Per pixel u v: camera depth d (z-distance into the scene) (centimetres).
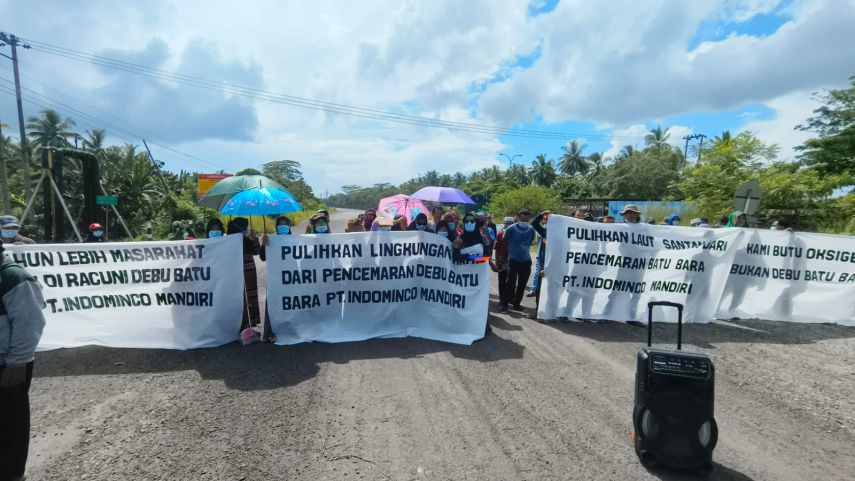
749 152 1773
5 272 283
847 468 329
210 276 581
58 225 1414
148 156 3584
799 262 774
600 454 338
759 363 550
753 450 351
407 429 372
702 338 656
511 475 311
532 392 450
